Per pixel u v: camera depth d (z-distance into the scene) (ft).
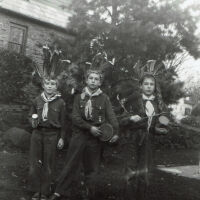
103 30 27.66
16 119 33.73
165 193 17.87
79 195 16.07
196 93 69.77
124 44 26.71
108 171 21.66
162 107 15.38
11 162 21.93
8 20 47.16
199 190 19.42
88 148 15.17
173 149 39.86
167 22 30.14
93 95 15.57
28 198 15.34
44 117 15.71
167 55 31.50
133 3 28.99
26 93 38.86
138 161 14.62
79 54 27.09
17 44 48.42
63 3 56.80
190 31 31.65
